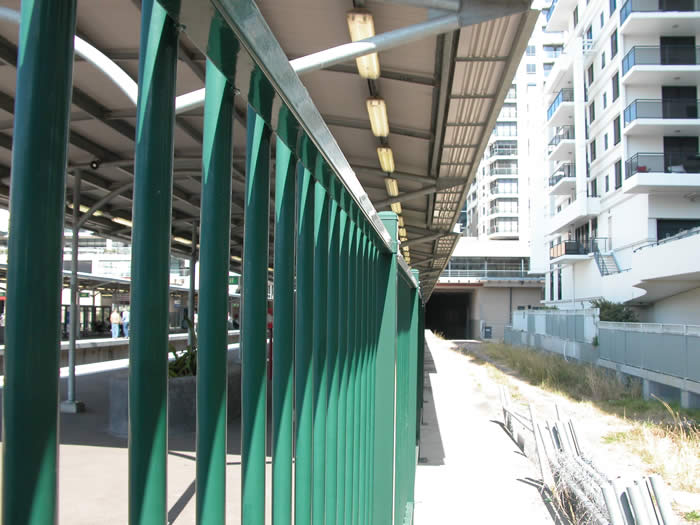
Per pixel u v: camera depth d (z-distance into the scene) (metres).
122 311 28.00
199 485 0.79
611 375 18.44
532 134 56.53
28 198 0.48
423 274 25.12
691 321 27.70
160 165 0.65
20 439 0.47
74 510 4.39
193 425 6.77
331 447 1.59
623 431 10.65
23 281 0.47
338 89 6.57
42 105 0.49
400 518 3.80
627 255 34.38
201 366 0.80
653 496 4.80
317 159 1.22
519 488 6.70
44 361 0.48
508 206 89.25
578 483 5.47
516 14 4.24
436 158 8.34
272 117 0.99
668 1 31.81
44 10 0.49
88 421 7.81
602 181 38.16
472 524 5.52
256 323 1.00
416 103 6.72
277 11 5.19
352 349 1.91
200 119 6.79
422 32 4.18
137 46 5.43
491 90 6.00
